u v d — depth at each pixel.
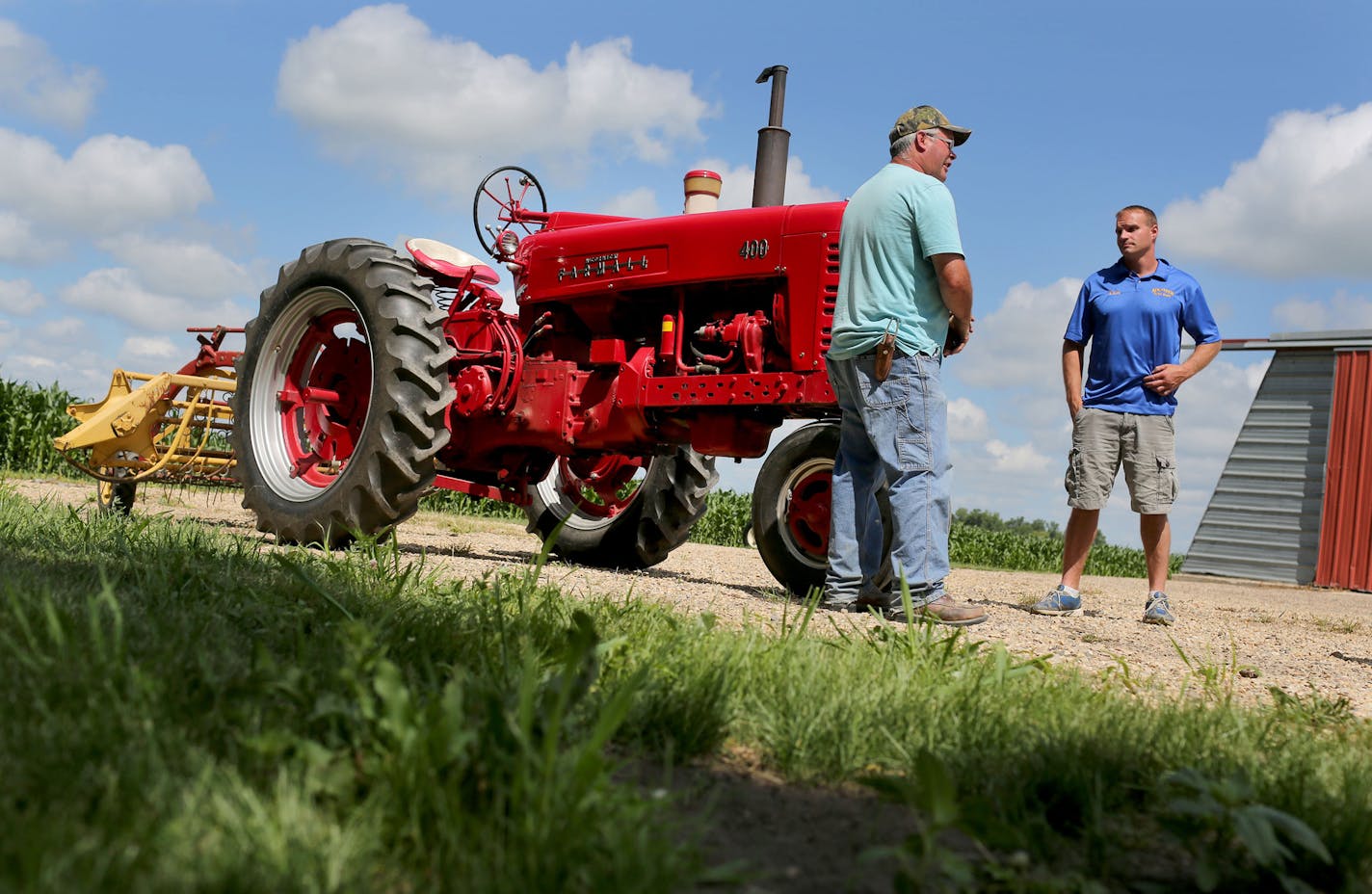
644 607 2.75
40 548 2.91
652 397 4.54
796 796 1.55
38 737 1.19
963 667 2.21
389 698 1.26
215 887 0.92
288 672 1.48
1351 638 4.88
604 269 4.81
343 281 4.61
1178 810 1.29
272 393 4.93
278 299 4.89
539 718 1.44
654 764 1.61
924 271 3.77
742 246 4.41
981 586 7.62
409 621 2.05
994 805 1.45
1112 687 2.43
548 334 5.12
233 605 2.19
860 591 4.03
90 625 1.68
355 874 1.00
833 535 4.04
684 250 4.57
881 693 1.92
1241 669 3.13
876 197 3.79
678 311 4.62
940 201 3.70
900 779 1.53
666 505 5.43
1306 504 12.45
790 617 3.36
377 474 4.40
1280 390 12.72
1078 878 1.25
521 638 2.02
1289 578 12.44
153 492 7.61
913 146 3.94
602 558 5.66
